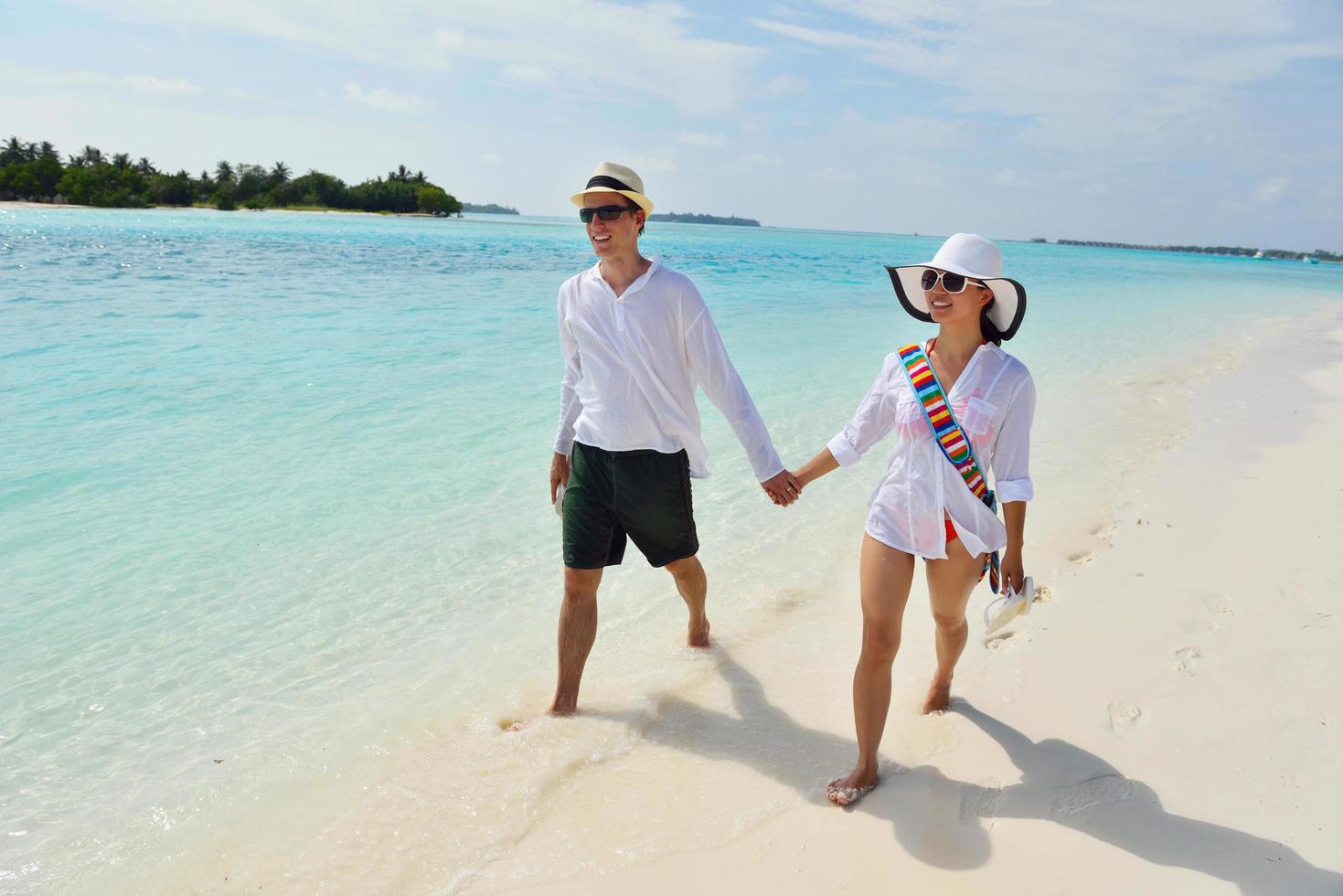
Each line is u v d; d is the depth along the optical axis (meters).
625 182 3.03
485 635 3.97
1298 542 4.79
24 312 12.84
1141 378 10.64
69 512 5.14
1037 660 3.61
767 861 2.55
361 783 2.95
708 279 26.31
